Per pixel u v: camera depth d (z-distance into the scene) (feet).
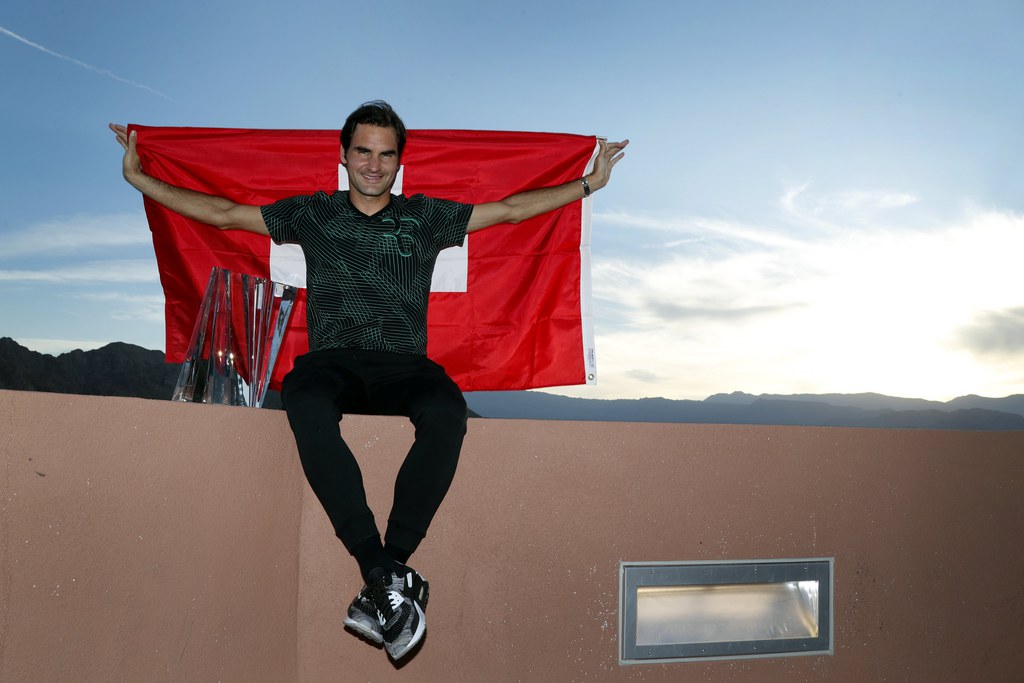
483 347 9.17
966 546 7.38
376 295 6.63
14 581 4.34
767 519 6.91
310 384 5.86
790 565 6.93
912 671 7.18
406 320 6.68
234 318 6.84
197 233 8.92
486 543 6.36
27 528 4.41
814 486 7.04
